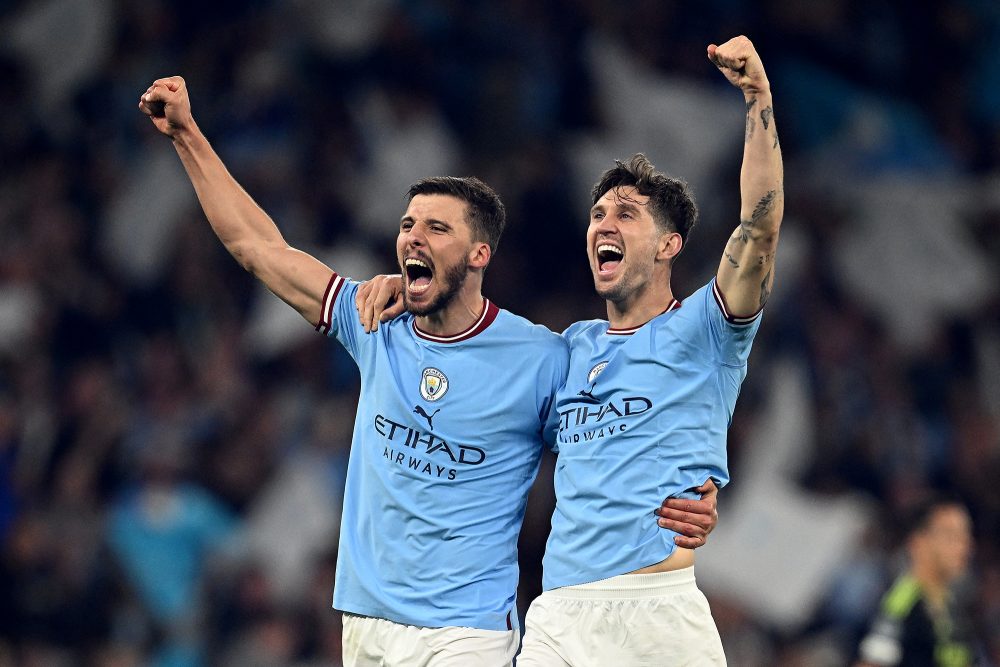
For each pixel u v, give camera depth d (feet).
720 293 59.47
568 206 155.63
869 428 144.46
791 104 169.99
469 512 61.46
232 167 158.20
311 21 165.58
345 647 63.31
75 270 156.87
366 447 63.21
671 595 59.26
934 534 90.53
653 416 59.67
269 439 137.59
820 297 154.92
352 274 148.97
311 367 143.74
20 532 131.03
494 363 62.69
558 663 60.08
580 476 60.39
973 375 155.33
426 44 164.66
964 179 166.91
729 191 159.53
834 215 162.81
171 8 171.63
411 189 64.08
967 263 160.04
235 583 126.72
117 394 142.92
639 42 167.12
